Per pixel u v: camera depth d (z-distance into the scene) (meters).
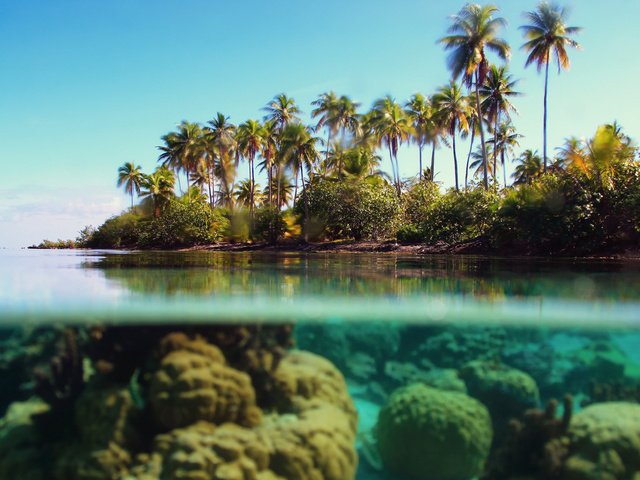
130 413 5.35
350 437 5.92
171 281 9.89
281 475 5.17
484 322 8.87
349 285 9.58
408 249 30.42
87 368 5.69
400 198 39.47
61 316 6.64
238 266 14.82
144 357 5.82
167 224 46.91
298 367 6.48
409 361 9.23
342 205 36.69
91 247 59.28
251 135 48.34
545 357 9.14
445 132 46.72
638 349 10.45
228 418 5.45
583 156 22.77
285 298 7.82
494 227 25.02
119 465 5.03
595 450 5.81
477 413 6.75
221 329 6.26
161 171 59.59
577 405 8.02
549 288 9.23
